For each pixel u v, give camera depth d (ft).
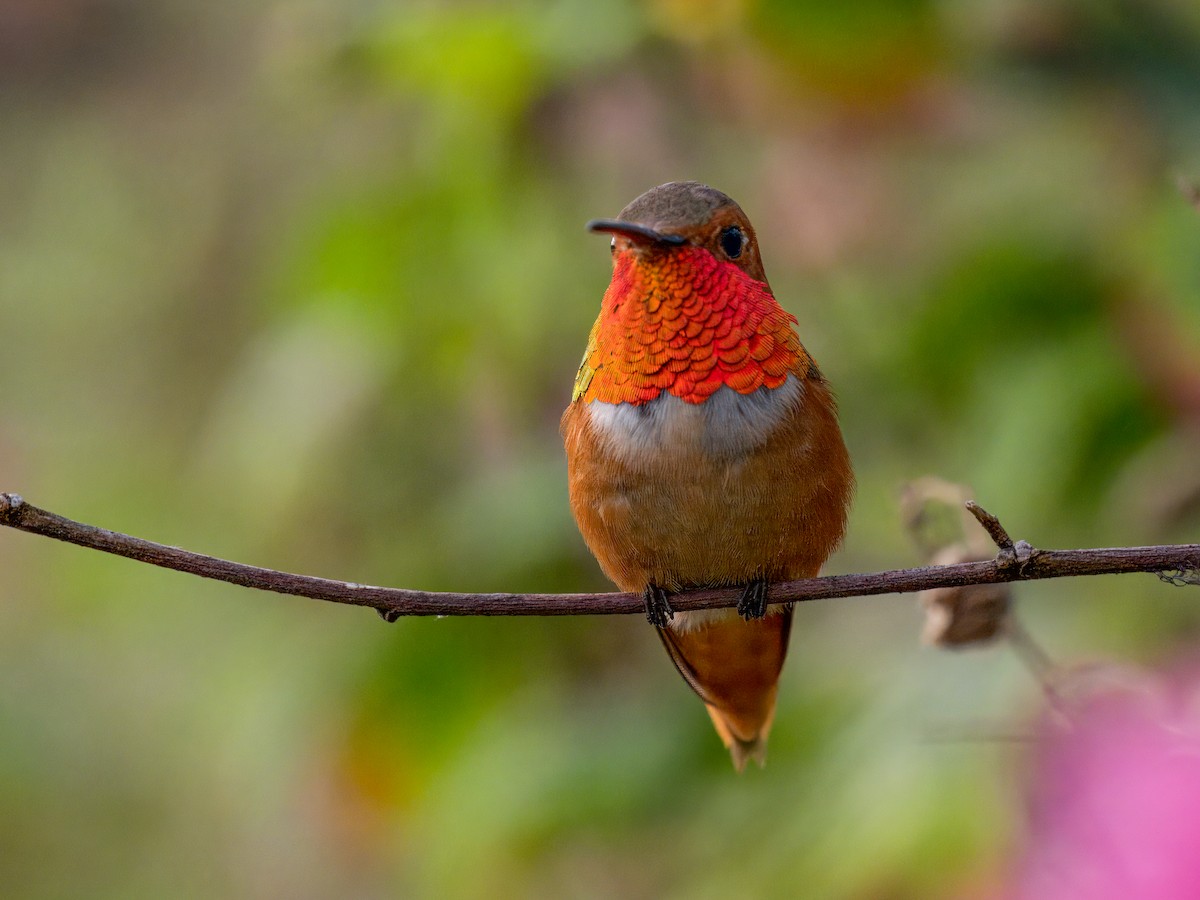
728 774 29.04
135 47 47.78
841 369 31.83
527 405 30.71
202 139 45.96
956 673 25.75
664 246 22.86
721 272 23.09
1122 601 26.13
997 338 28.71
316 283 31.17
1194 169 27.27
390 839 32.19
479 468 30.73
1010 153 29.94
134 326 44.75
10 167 47.19
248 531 33.47
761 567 24.12
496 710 30.50
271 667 31.89
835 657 30.07
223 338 42.93
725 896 26.21
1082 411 27.04
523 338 30.55
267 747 31.01
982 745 24.03
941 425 30.45
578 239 30.66
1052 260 28.60
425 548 30.27
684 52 29.91
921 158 30.76
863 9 27.48
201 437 40.27
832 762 26.35
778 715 28.66
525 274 30.48
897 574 21.25
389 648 30.35
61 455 43.83
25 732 42.47
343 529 31.42
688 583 24.56
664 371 23.02
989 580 19.85
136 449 43.06
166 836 42.50
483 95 29.55
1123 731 19.20
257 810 39.34
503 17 29.19
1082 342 27.81
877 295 31.71
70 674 43.16
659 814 28.94
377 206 31.04
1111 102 28.12
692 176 30.89
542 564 29.76
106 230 46.09
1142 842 18.02
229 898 41.24
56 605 42.34
